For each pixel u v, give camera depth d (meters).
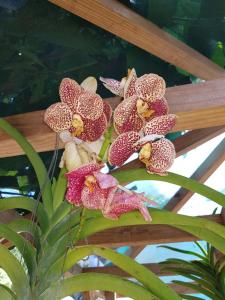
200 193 0.39
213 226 0.37
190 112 0.54
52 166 0.43
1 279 0.95
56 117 0.39
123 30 0.62
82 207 0.38
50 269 0.37
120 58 0.77
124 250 1.38
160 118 0.38
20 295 0.36
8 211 0.86
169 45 0.67
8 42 0.72
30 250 0.39
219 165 0.97
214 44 0.78
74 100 0.40
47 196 0.42
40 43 0.73
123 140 0.37
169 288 0.35
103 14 0.59
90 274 0.36
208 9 0.71
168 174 0.40
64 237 0.38
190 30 0.75
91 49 0.74
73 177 0.35
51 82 0.78
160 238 1.00
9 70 0.75
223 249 0.37
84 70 0.78
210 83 0.56
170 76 0.81
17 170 0.85
